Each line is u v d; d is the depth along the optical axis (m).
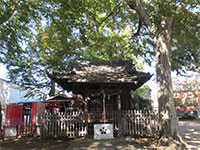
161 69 8.93
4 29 9.61
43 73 18.83
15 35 10.16
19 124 10.98
